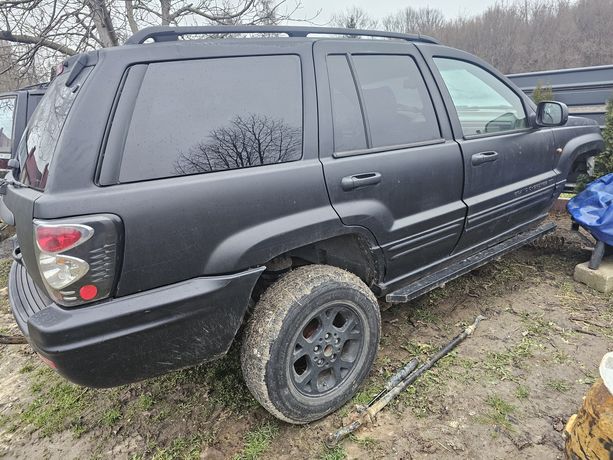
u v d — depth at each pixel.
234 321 1.97
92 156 1.64
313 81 2.21
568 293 3.36
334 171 2.18
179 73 1.85
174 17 5.97
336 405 2.27
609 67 5.42
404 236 2.51
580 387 2.37
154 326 1.74
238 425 2.27
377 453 2.03
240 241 1.89
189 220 1.77
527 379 2.45
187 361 1.92
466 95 2.98
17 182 2.12
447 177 2.69
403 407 2.30
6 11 5.28
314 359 2.17
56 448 2.23
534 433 2.09
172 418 2.36
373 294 2.42
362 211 2.27
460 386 2.42
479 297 3.39
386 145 2.45
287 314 2.00
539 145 3.38
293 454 2.06
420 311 3.23
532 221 3.62
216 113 1.91
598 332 2.86
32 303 1.93
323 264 2.42
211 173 1.86
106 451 2.18
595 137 4.00
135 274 1.69
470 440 2.07
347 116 2.31
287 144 2.08
